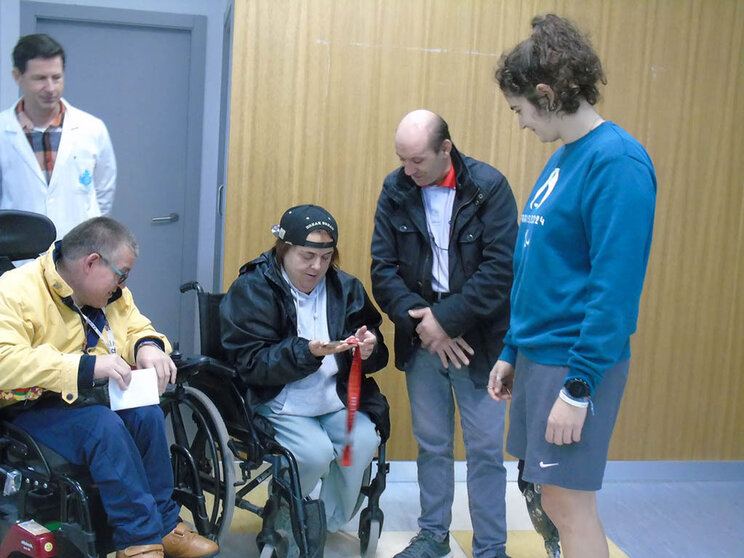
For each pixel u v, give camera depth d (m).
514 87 1.78
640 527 3.03
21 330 2.04
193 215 4.07
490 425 2.52
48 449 2.06
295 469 2.31
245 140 3.05
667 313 3.45
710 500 3.33
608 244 1.63
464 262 2.49
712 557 2.79
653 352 3.46
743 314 3.52
